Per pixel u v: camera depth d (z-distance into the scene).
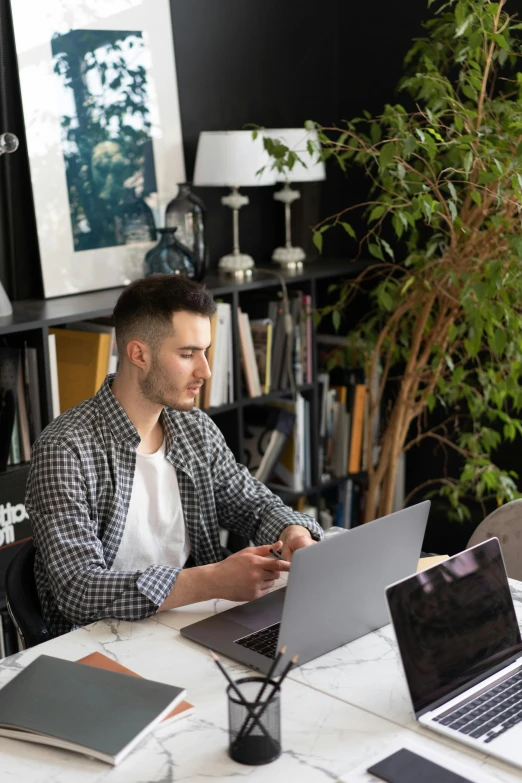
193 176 3.44
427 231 3.55
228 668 1.55
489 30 2.78
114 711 1.37
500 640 1.56
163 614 1.76
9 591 1.89
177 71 3.34
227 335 3.17
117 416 1.95
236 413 3.26
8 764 1.29
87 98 3.04
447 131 2.81
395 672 1.54
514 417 3.48
